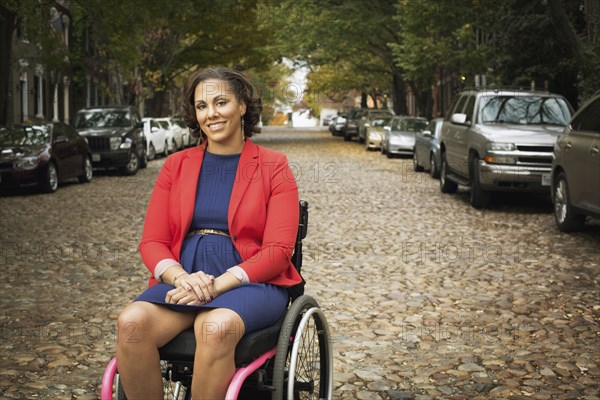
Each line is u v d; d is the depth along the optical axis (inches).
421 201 618.5
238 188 149.2
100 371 210.4
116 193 693.3
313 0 1432.1
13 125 732.0
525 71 863.7
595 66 678.5
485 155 553.0
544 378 204.7
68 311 273.6
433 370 210.8
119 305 282.7
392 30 1391.5
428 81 1224.8
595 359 219.8
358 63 1684.3
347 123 1796.3
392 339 239.6
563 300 288.7
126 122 960.9
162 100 1815.9
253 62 1875.0
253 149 152.8
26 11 738.2
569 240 425.4
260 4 1535.4
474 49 1100.5
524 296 295.1
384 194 666.8
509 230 465.7
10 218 520.1
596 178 403.2
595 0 748.6
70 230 464.8
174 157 155.4
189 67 1857.8
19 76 1223.5
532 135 550.0
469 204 600.1
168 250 150.1
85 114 964.0
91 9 817.5
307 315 143.6
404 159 1146.0
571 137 441.4
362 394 193.5
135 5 810.8
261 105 154.9
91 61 1462.8
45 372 208.7
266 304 139.8
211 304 136.6
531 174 542.9
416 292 302.4
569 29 679.7
